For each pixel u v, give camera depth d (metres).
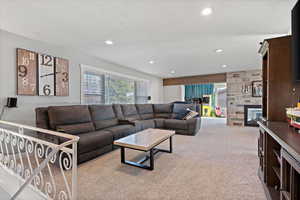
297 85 1.64
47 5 1.70
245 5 1.69
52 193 1.57
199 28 2.26
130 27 2.23
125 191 1.61
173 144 3.27
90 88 3.77
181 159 2.44
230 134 4.22
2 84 2.33
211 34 2.47
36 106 2.71
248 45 2.97
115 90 4.62
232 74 5.74
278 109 1.75
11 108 2.42
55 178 1.85
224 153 2.70
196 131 4.21
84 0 1.61
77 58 3.41
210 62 4.36
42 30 2.34
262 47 2.00
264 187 1.58
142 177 1.88
